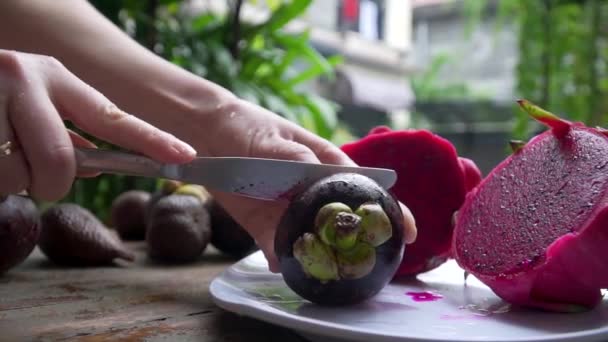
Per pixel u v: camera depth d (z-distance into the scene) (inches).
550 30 37.4
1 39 14.4
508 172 12.9
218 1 46.3
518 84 38.4
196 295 13.3
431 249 14.0
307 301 10.9
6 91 9.3
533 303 10.9
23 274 15.4
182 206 17.6
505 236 12.0
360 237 10.0
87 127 10.5
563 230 11.0
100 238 16.7
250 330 10.6
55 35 14.3
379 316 10.3
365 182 10.3
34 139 9.2
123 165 10.5
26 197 15.3
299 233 10.1
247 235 18.3
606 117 36.4
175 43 32.5
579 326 9.9
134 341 9.9
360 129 50.1
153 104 13.9
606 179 10.9
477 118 47.2
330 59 36.7
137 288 13.9
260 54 34.8
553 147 12.4
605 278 10.3
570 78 37.4
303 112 34.6
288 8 34.9
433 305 11.3
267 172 11.0
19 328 10.5
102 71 14.1
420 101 50.2
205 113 13.5
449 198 14.2
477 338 8.5
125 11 33.1
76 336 10.1
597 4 36.3
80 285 14.1
